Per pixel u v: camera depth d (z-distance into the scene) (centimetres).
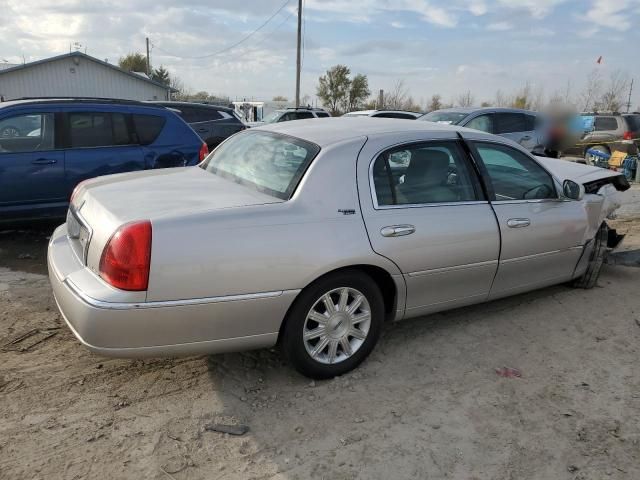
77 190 380
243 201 320
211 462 271
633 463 281
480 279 402
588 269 511
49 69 3072
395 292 362
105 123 654
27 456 267
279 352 379
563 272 473
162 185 361
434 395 337
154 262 278
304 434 295
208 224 292
